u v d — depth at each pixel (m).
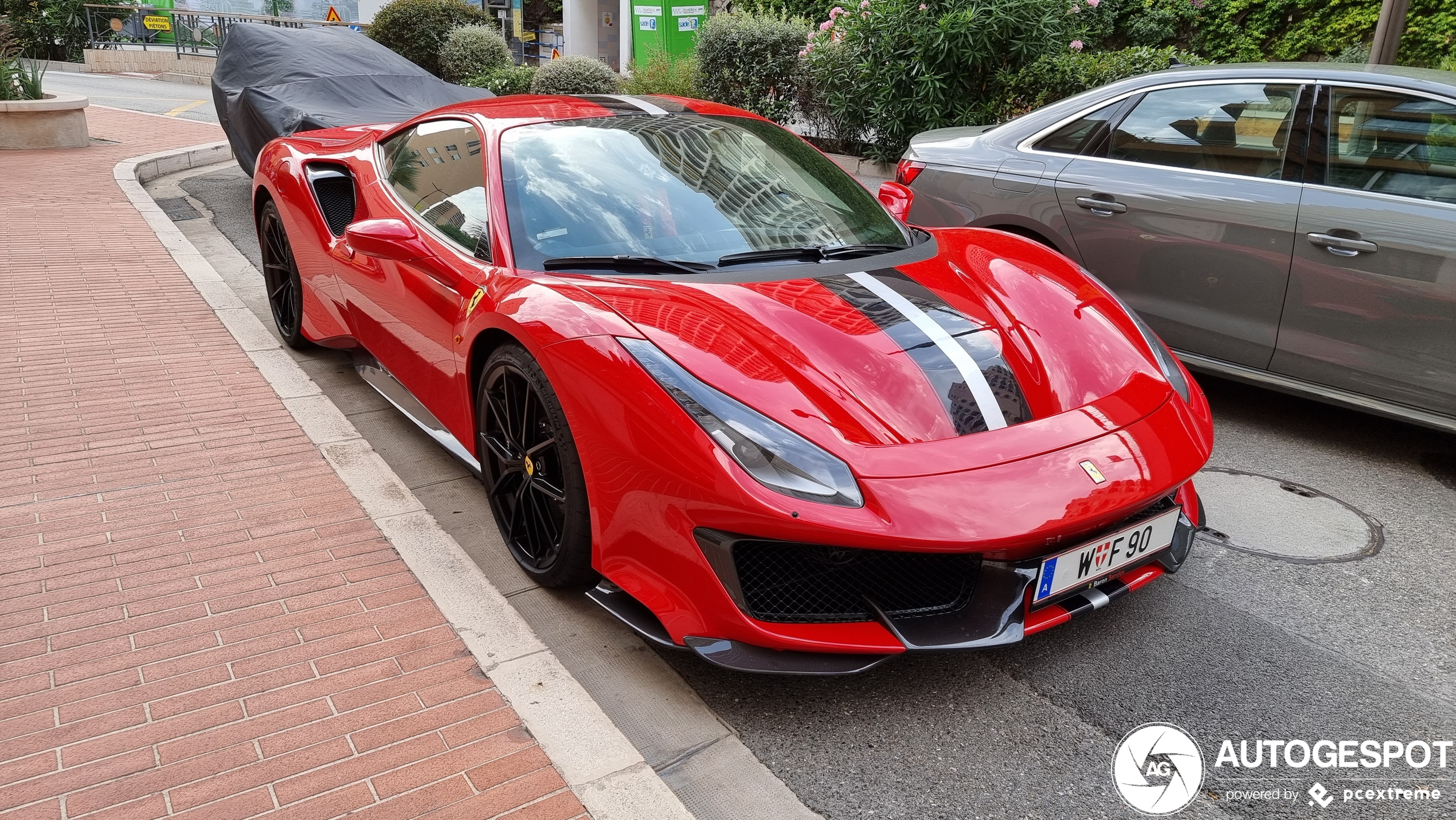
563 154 3.14
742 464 2.06
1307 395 3.76
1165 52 7.41
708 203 3.05
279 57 7.68
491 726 2.12
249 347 4.59
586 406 2.31
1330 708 2.27
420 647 2.39
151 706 2.16
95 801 1.89
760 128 3.58
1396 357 3.47
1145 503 2.20
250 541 2.88
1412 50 11.15
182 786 1.93
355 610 2.54
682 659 2.43
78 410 3.78
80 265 5.76
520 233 2.88
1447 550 3.03
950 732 2.18
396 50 16.53
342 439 3.61
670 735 2.16
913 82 8.19
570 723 2.14
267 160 4.53
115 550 2.80
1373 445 3.87
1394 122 3.51
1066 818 1.93
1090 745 2.14
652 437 2.18
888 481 2.06
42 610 2.51
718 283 2.65
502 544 2.96
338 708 2.17
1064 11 7.89
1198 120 4.03
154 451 3.46
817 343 2.39
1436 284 3.33
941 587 2.22
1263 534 3.13
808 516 1.99
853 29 8.38
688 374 2.22
